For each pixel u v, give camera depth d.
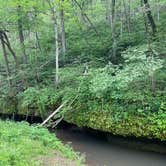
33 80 16.95
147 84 12.27
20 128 11.02
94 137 13.57
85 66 15.08
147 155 11.34
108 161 10.90
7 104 17.12
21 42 18.12
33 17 18.03
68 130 14.55
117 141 12.68
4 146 8.91
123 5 20.05
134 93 11.96
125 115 11.92
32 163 8.34
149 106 11.54
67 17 18.89
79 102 13.63
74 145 12.60
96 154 11.57
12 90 17.30
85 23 19.81
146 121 11.42
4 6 16.41
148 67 11.40
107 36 17.55
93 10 21.25
